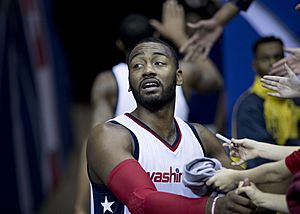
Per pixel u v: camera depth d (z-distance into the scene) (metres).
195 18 12.09
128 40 9.00
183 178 5.53
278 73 6.46
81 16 19.23
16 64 12.64
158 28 9.51
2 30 11.84
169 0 9.73
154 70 5.82
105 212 5.83
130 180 5.36
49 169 14.58
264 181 5.17
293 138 8.60
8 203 11.85
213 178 5.27
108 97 8.92
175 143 5.97
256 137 8.41
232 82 9.79
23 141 12.69
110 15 19.17
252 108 8.50
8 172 11.88
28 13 13.83
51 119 14.91
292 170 5.05
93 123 8.88
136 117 5.98
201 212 5.10
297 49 6.05
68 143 17.31
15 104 12.41
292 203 4.80
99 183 5.81
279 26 9.70
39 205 13.64
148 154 5.82
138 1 15.80
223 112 11.20
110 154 5.58
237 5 8.26
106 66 20.31
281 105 8.55
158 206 5.17
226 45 9.77
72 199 14.50
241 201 5.00
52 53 15.97
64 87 17.39
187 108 8.88
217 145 6.21
